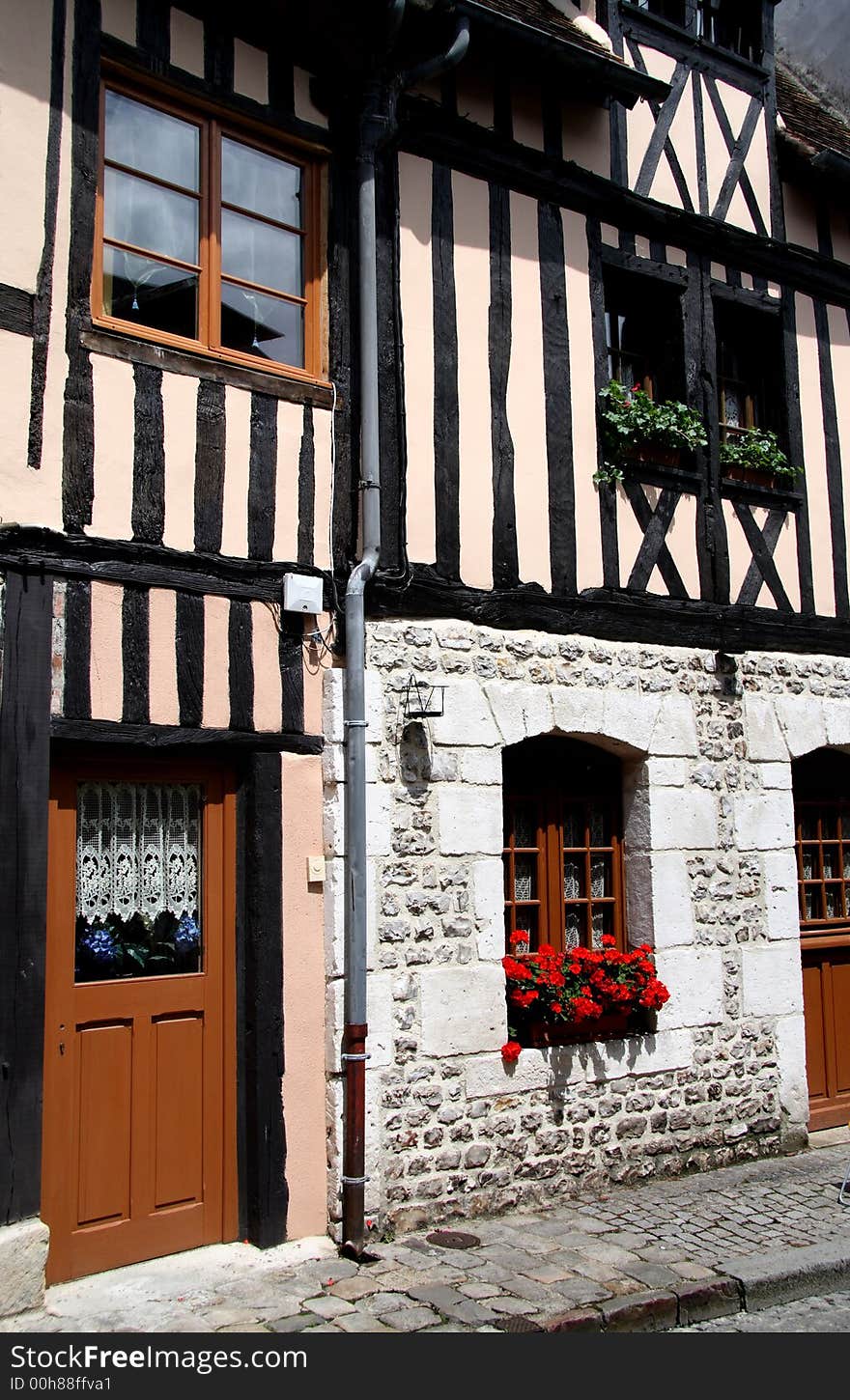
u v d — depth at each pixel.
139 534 4.42
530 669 5.56
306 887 4.77
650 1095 5.68
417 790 5.10
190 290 4.79
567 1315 3.93
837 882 7.00
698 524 6.41
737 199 6.82
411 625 5.19
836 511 7.07
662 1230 4.88
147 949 4.50
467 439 5.53
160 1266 4.31
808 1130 6.33
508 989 5.37
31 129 4.27
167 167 4.78
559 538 5.82
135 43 4.59
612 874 6.01
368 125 5.15
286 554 4.85
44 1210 4.07
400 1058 4.88
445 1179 4.94
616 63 5.88
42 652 4.11
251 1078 4.59
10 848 3.97
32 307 4.21
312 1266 4.38
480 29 5.48
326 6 4.94
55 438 4.24
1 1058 3.88
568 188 6.03
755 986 6.18
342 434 5.11
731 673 6.35
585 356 6.05
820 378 7.11
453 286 5.57
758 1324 4.17
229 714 4.61
